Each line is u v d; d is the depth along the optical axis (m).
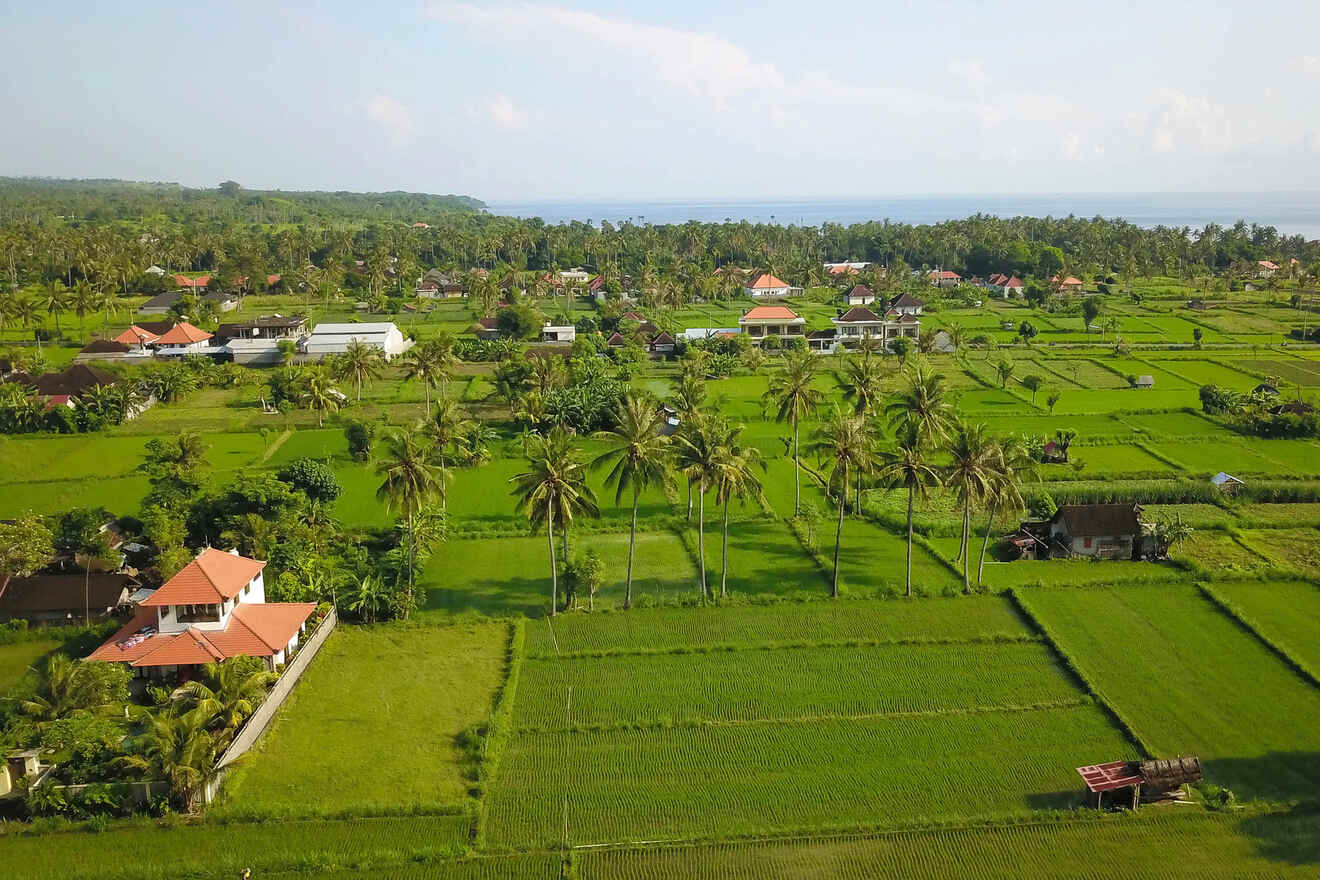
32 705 51.53
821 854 45.25
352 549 79.56
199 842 45.84
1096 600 73.25
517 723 56.62
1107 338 194.38
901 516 94.06
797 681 61.59
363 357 140.75
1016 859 44.72
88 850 45.28
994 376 159.12
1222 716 56.81
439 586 77.38
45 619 68.81
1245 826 46.72
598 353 175.12
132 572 75.38
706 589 75.81
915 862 44.62
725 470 71.56
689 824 47.41
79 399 128.62
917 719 57.06
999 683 61.12
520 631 68.06
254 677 54.19
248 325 182.62
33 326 192.75
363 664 63.88
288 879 43.50
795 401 97.88
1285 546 86.00
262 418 131.38
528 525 91.00
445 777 51.19
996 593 74.62
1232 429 125.75
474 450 113.75
